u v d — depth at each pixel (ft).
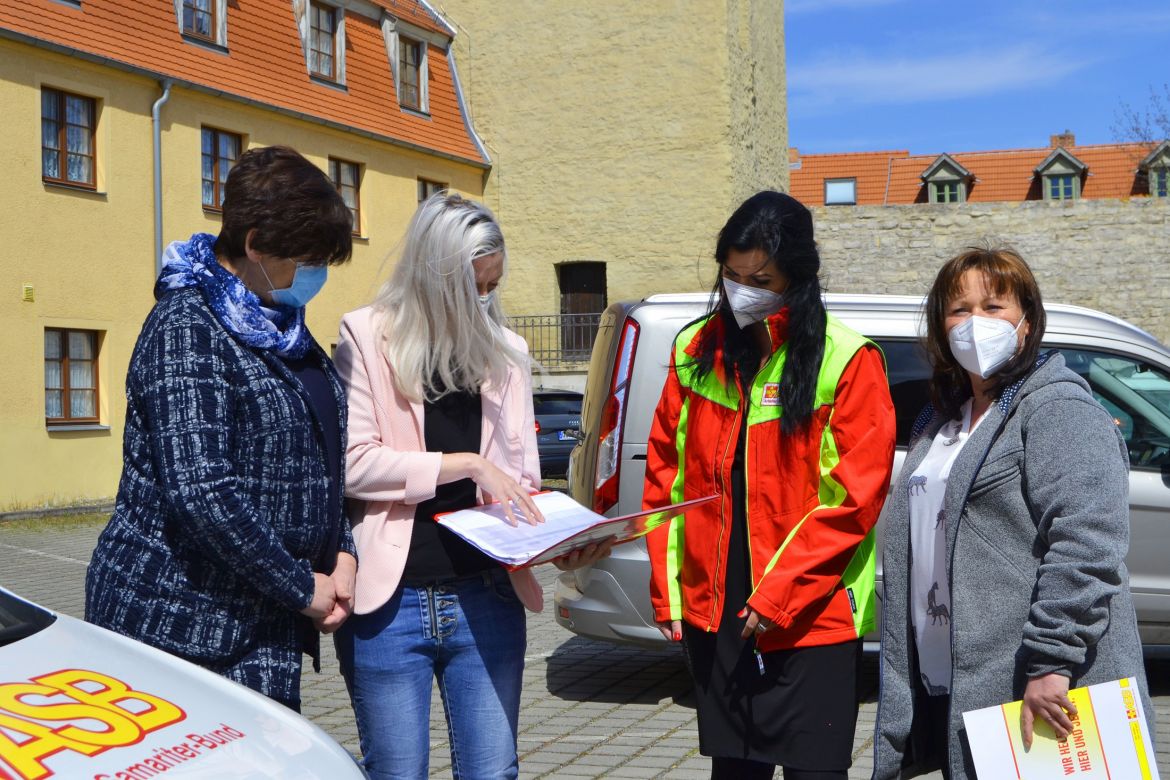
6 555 42.27
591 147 92.89
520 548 9.32
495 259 10.11
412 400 10.02
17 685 7.86
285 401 9.05
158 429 8.54
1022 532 9.20
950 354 9.87
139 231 61.41
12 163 54.60
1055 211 91.61
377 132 78.59
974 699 9.18
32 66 55.62
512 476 10.24
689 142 90.53
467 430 10.28
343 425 9.65
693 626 10.63
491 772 10.30
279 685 9.18
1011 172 155.94
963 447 9.52
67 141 58.23
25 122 55.26
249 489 8.91
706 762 16.99
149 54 62.03
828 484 10.11
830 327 10.26
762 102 98.22
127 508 8.91
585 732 18.75
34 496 55.47
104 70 59.26
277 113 70.18
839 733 10.12
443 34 89.71
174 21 64.49
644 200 91.71
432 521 10.09
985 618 9.18
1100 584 8.60
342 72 77.41
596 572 20.08
